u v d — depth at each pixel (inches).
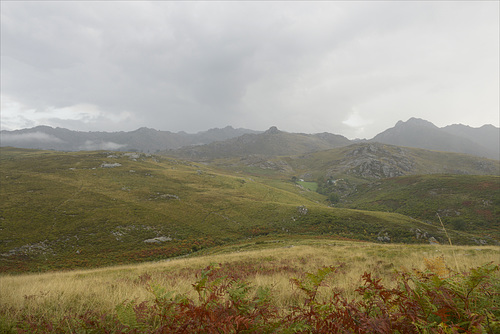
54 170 4707.2
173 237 2699.3
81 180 4266.7
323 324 89.5
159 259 2197.3
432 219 3907.5
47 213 2864.2
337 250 901.8
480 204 3816.4
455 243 2519.7
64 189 3715.6
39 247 2236.7
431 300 90.3
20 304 211.0
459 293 87.6
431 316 86.5
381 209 4830.2
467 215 3673.7
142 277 418.0
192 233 2847.0
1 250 2097.7
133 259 2167.8
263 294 112.8
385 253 690.8
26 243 2255.2
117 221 2866.6
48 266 1967.3
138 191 4020.7
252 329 87.1
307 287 110.6
